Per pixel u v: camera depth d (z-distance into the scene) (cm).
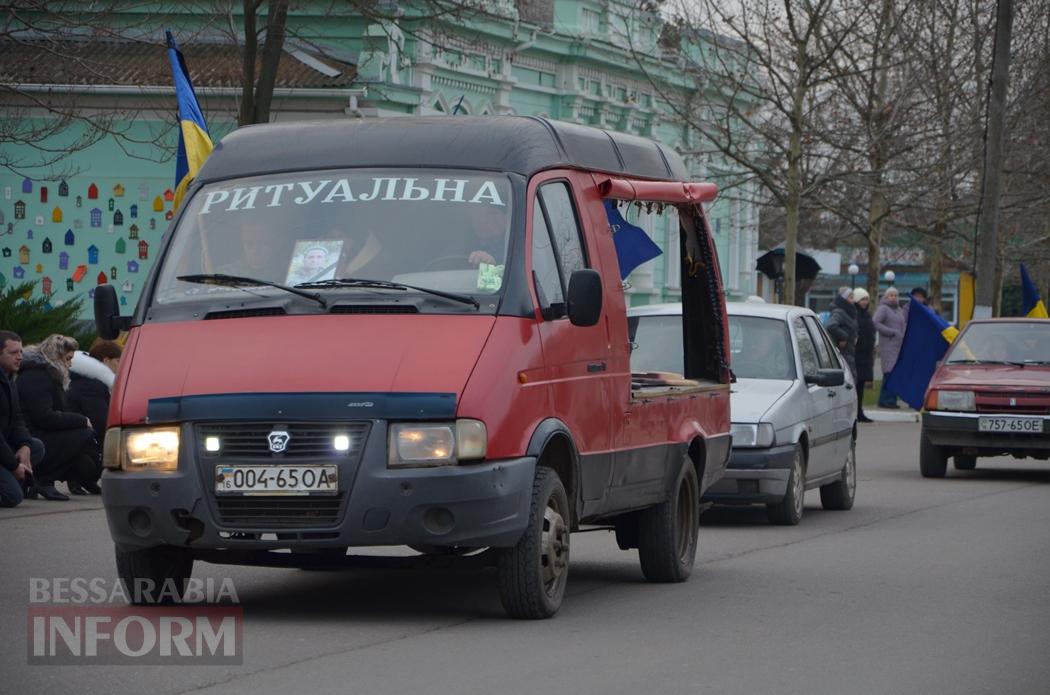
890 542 2222
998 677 1265
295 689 1163
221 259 1558
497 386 1416
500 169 1569
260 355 1438
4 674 1208
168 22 4853
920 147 5394
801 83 5072
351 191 1573
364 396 1389
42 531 2175
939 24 5819
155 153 5116
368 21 4919
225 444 1403
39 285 5181
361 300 1484
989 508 2730
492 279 1495
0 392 2445
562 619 1509
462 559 1459
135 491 1419
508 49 5819
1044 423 3234
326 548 1429
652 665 1282
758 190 6450
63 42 3678
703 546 2172
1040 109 6275
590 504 1580
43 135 4350
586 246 1630
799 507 2462
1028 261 7519
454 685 1184
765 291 9288
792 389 2489
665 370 2427
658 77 5478
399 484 1376
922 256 8756
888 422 5191
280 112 5072
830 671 1276
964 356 3462
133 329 1523
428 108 5353
